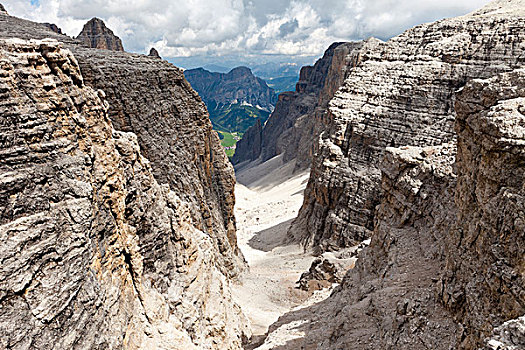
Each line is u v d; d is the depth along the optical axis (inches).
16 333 281.1
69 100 393.1
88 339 344.8
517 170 392.8
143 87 1055.6
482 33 1823.3
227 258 1374.3
